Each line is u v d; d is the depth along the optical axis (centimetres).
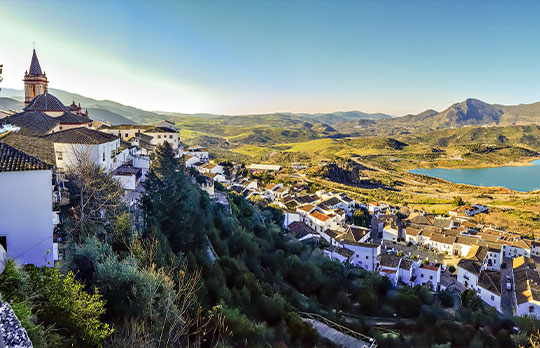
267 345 2277
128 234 2350
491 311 4172
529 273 6153
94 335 1330
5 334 885
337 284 4156
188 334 1792
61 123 5128
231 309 2448
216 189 7425
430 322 3662
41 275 1463
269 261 4225
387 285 4362
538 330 3612
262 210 7606
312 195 11362
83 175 2800
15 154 1952
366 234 7669
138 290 1683
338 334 3036
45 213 1945
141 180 5028
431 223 9950
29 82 6962
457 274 6469
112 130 8394
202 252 3012
